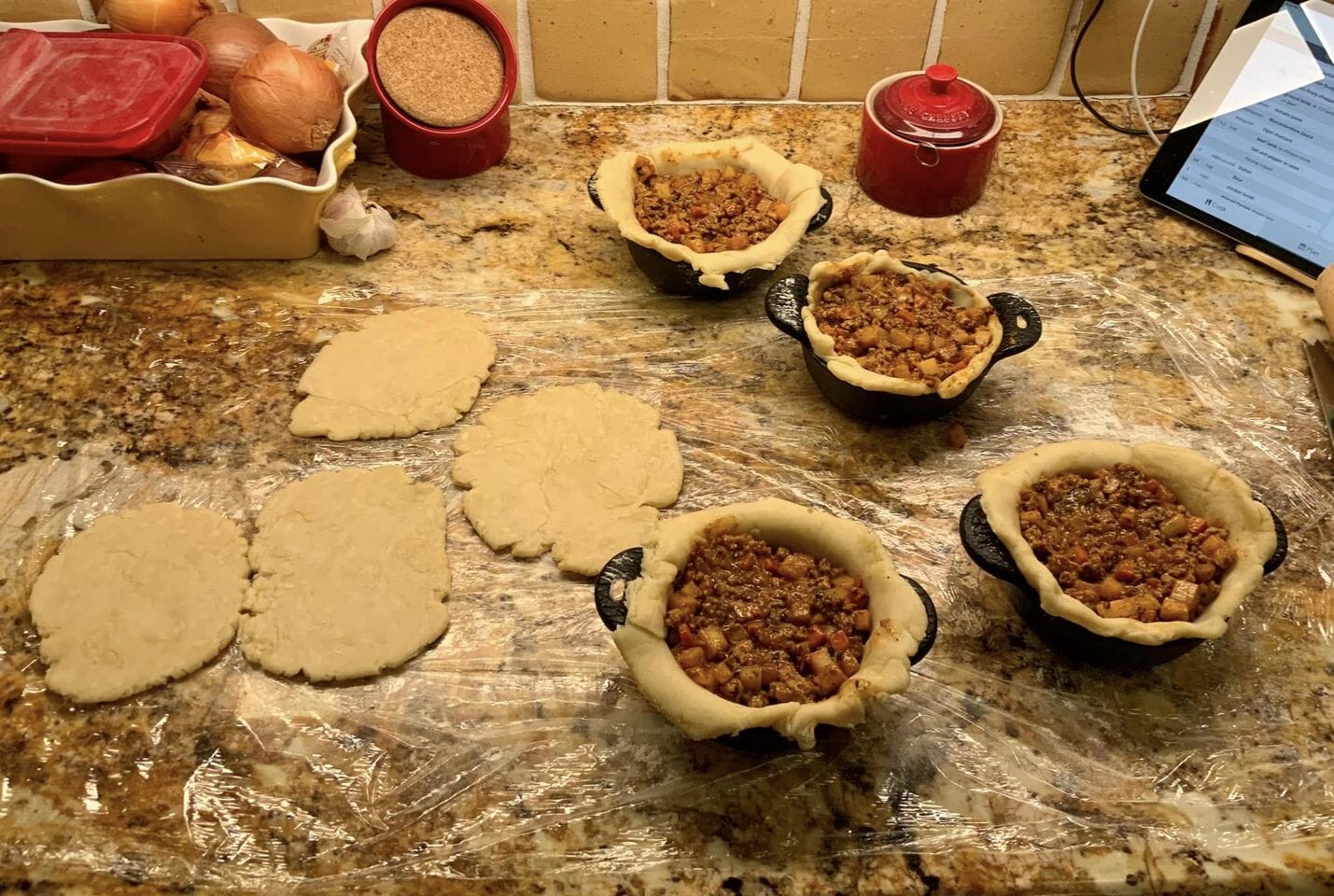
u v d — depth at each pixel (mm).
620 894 757
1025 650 910
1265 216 1242
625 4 1355
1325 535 994
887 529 998
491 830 788
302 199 1137
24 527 975
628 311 1204
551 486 1013
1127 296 1230
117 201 1117
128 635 883
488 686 875
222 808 794
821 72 1445
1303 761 836
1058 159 1416
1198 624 817
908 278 1119
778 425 1092
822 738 835
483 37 1308
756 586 859
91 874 757
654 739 843
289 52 1130
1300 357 1167
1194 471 916
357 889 756
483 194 1339
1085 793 815
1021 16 1388
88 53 1148
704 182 1238
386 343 1138
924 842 786
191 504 1001
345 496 995
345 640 887
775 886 763
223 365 1124
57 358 1118
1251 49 1184
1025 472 924
